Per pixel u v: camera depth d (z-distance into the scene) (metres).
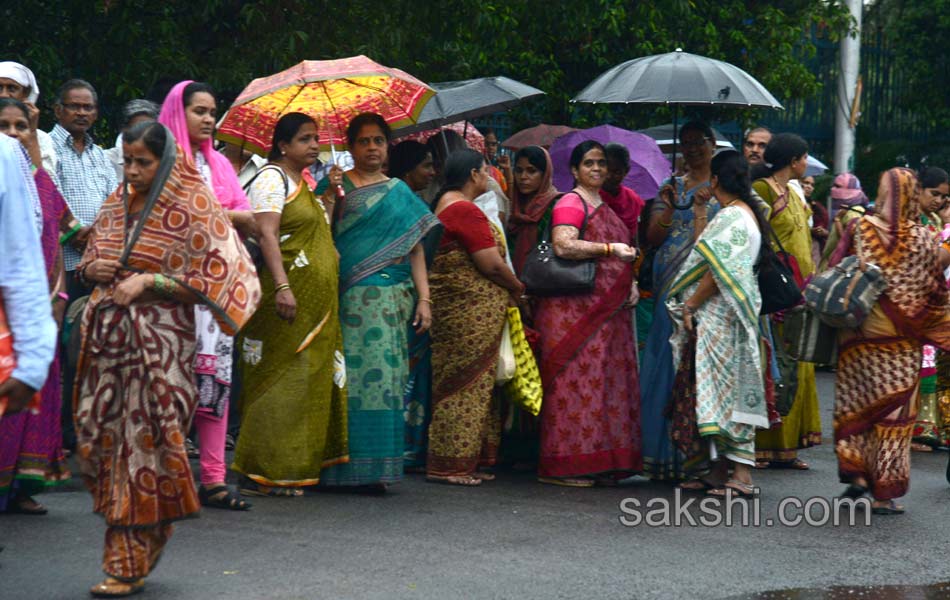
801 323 7.92
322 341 7.28
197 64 11.94
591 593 5.58
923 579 6.07
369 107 8.49
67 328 7.44
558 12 13.94
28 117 6.68
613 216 8.23
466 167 8.04
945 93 24.17
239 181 7.65
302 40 11.52
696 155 8.36
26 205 4.27
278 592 5.44
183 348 5.32
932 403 10.62
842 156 21.47
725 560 6.29
